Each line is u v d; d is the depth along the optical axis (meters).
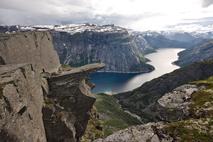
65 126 141.50
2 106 91.00
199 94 55.78
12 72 106.31
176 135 44.84
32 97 120.00
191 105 52.38
